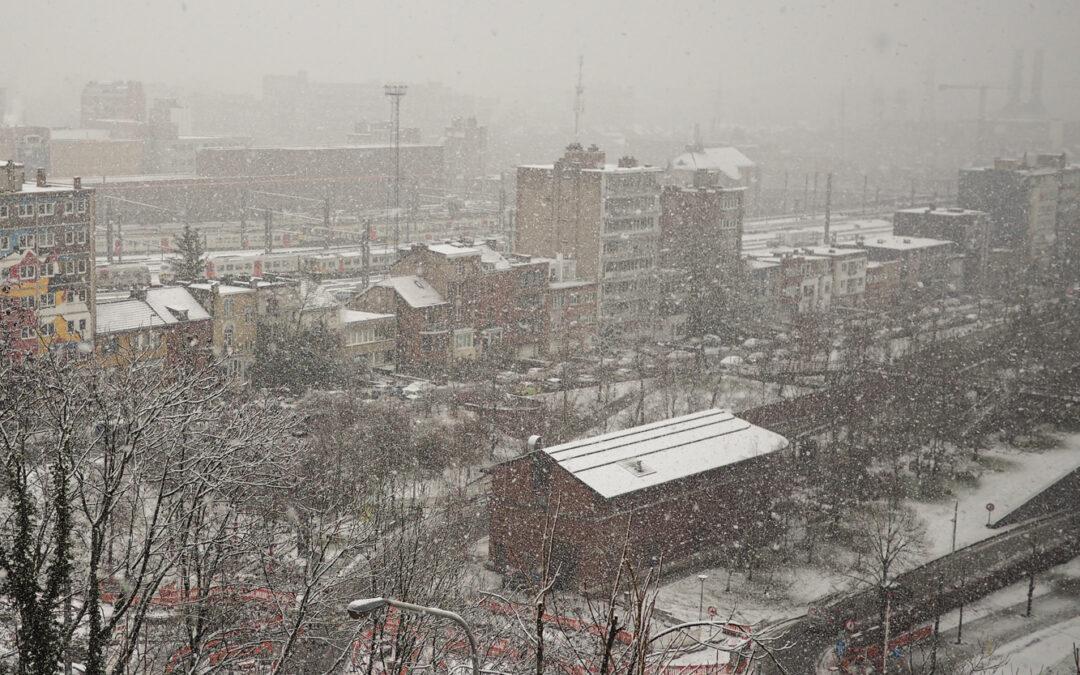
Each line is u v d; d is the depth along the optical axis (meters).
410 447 115.19
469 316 171.12
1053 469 138.50
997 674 89.31
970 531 119.88
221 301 141.38
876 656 88.88
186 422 53.84
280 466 61.94
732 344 198.62
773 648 87.62
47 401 53.25
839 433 144.75
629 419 141.38
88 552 57.38
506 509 97.56
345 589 58.31
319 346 143.62
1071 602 105.50
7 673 45.16
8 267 122.25
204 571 54.22
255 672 54.28
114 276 198.75
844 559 107.44
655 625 83.56
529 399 142.25
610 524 95.00
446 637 54.88
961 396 158.12
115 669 45.69
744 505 107.81
